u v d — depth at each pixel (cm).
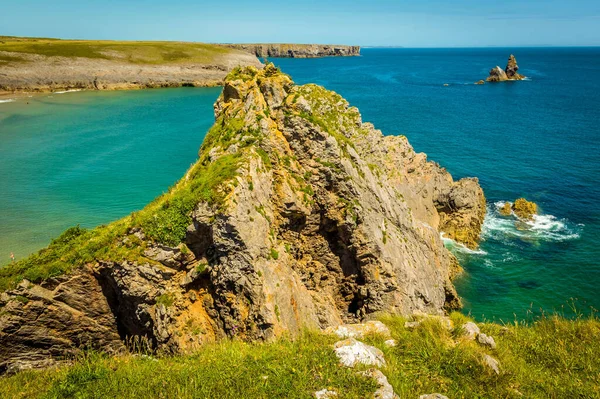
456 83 16462
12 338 1466
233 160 1803
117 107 9994
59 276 1513
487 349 1360
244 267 1595
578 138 7538
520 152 6662
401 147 3591
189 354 1406
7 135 6931
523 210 4625
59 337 1552
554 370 1270
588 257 3775
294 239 2103
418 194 3716
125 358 1368
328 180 2131
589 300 3203
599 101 11712
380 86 15175
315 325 1839
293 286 1817
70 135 7069
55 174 5172
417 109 10319
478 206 4353
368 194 2314
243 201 1650
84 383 1099
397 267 2294
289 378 1088
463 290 3350
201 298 1659
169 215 1603
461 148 6869
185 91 13438
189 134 7362
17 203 4275
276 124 2111
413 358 1255
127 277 1534
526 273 3566
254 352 1295
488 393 1098
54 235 3638
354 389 1032
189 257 1628
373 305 2209
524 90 14200
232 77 2397
